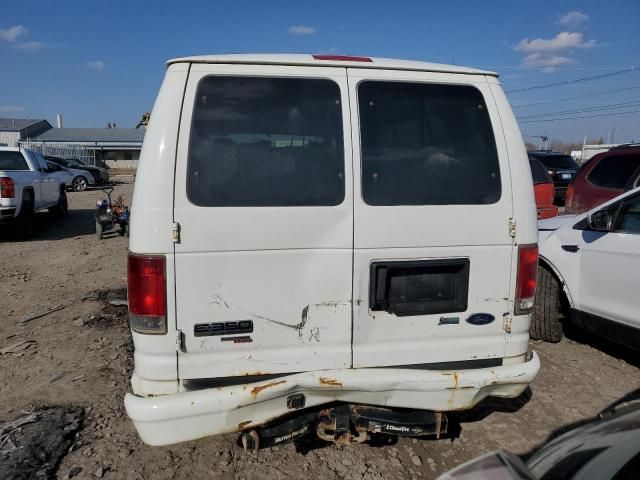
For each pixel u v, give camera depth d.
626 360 4.71
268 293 2.59
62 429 3.45
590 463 1.73
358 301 2.69
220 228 2.51
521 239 2.88
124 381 4.19
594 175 7.52
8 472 2.98
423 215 2.73
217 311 2.54
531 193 2.93
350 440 2.83
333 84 2.71
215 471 3.07
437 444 3.37
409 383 2.69
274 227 2.56
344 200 2.65
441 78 2.87
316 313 2.65
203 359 2.56
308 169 2.63
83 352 4.76
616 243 4.33
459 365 2.88
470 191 2.82
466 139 2.86
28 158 12.66
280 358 2.63
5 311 6.07
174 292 2.49
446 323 2.82
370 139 2.72
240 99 2.60
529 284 2.91
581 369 4.52
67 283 7.38
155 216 2.45
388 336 2.75
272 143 2.61
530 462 1.92
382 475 3.04
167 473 3.04
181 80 2.55
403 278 2.76
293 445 3.31
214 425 2.50
